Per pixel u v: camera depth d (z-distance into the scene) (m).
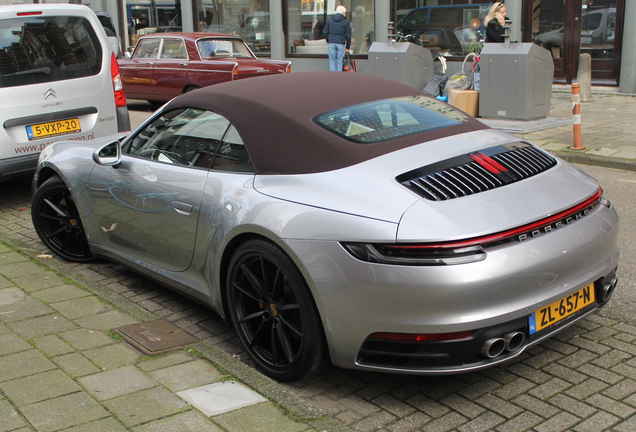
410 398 3.08
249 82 3.99
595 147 8.49
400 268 2.69
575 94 8.37
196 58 12.52
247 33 19.25
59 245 5.18
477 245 2.69
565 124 10.16
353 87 3.88
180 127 3.98
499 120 10.53
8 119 6.18
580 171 3.44
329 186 3.04
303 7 17.72
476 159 3.16
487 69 10.50
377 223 2.79
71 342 3.45
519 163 3.22
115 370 3.13
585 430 2.76
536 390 3.09
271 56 18.53
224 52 12.92
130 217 4.21
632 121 10.18
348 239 2.82
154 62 13.09
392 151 3.19
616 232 3.23
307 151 3.25
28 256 4.85
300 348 3.08
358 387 3.21
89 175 4.56
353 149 3.19
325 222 2.91
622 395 3.02
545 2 13.68
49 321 3.73
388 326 2.76
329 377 3.32
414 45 12.29
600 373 3.22
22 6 6.31
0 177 6.26
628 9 12.42
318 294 2.90
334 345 2.94
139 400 2.85
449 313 2.67
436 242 2.67
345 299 2.83
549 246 2.84
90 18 6.84
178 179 3.79
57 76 6.50
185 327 3.95
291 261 3.03
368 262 2.75
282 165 3.29
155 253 4.10
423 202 2.81
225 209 3.40
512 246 2.76
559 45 13.73
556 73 13.92
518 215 2.82
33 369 3.14
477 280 2.65
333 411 3.00
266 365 3.32
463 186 2.93
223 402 2.84
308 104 3.56
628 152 8.13
